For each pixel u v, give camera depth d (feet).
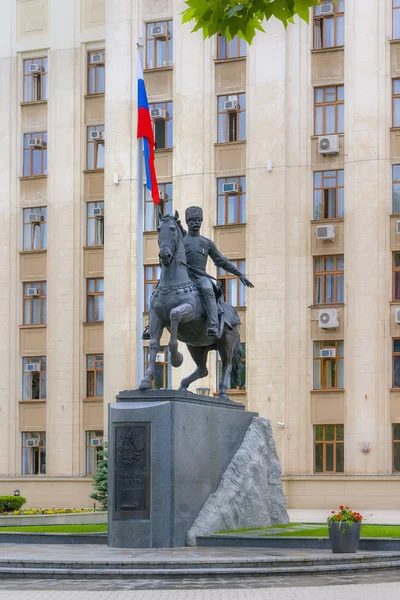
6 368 172.24
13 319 173.27
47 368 170.50
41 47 175.83
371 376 150.30
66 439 168.04
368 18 155.02
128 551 69.41
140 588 57.47
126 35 167.22
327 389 152.35
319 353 153.58
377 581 60.39
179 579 60.59
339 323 152.87
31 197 174.50
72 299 170.60
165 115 165.07
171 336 74.95
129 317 164.04
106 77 168.04
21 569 62.03
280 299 155.22
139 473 72.64
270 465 87.10
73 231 171.42
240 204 160.15
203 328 78.74
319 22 158.40
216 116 162.09
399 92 153.48
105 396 164.66
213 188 161.07
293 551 69.26
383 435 149.07
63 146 173.37
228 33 39.17
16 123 176.14
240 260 159.02
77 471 167.02
